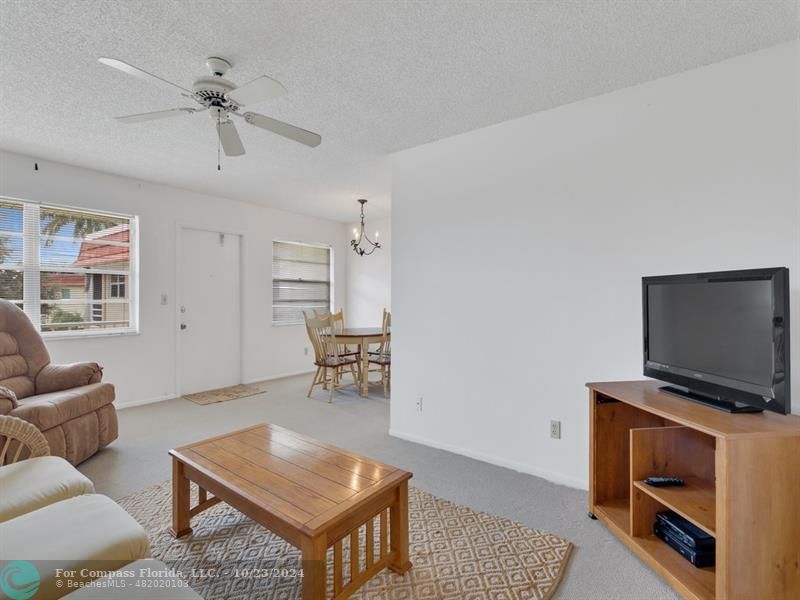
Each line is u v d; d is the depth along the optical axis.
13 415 2.32
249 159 3.51
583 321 2.44
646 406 1.67
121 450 2.98
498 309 2.78
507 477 2.58
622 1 1.60
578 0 1.59
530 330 2.64
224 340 5.09
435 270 3.10
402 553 1.68
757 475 1.37
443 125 2.79
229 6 1.62
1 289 3.40
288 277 5.98
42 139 3.04
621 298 2.31
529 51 1.93
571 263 2.48
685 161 2.12
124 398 4.12
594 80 2.20
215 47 1.89
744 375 1.57
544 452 2.58
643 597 1.54
